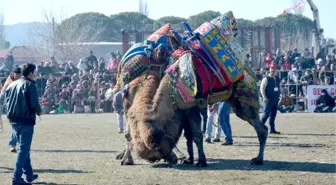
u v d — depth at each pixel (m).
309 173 17.05
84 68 54.59
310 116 39.72
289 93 45.34
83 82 48.50
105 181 16.16
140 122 17.47
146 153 17.47
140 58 18.48
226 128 23.69
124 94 18.50
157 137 17.28
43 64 53.78
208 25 18.77
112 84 43.28
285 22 95.38
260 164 18.62
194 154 21.11
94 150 22.80
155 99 17.70
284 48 88.69
